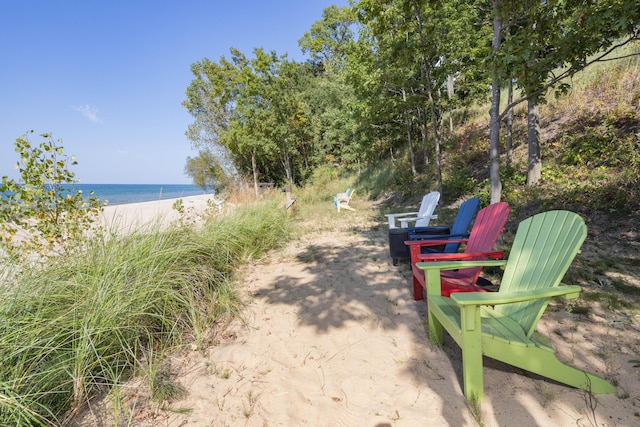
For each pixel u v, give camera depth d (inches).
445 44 335.6
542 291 65.7
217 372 89.4
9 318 77.9
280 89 735.7
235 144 778.8
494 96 175.2
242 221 225.5
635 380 72.4
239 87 802.8
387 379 82.0
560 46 157.8
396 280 154.3
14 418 61.0
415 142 628.4
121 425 69.7
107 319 88.4
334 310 126.3
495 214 118.9
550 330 96.8
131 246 131.1
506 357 67.9
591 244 168.6
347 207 434.6
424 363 87.3
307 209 464.1
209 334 111.0
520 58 154.9
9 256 109.7
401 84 352.5
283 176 954.7
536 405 67.7
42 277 98.5
